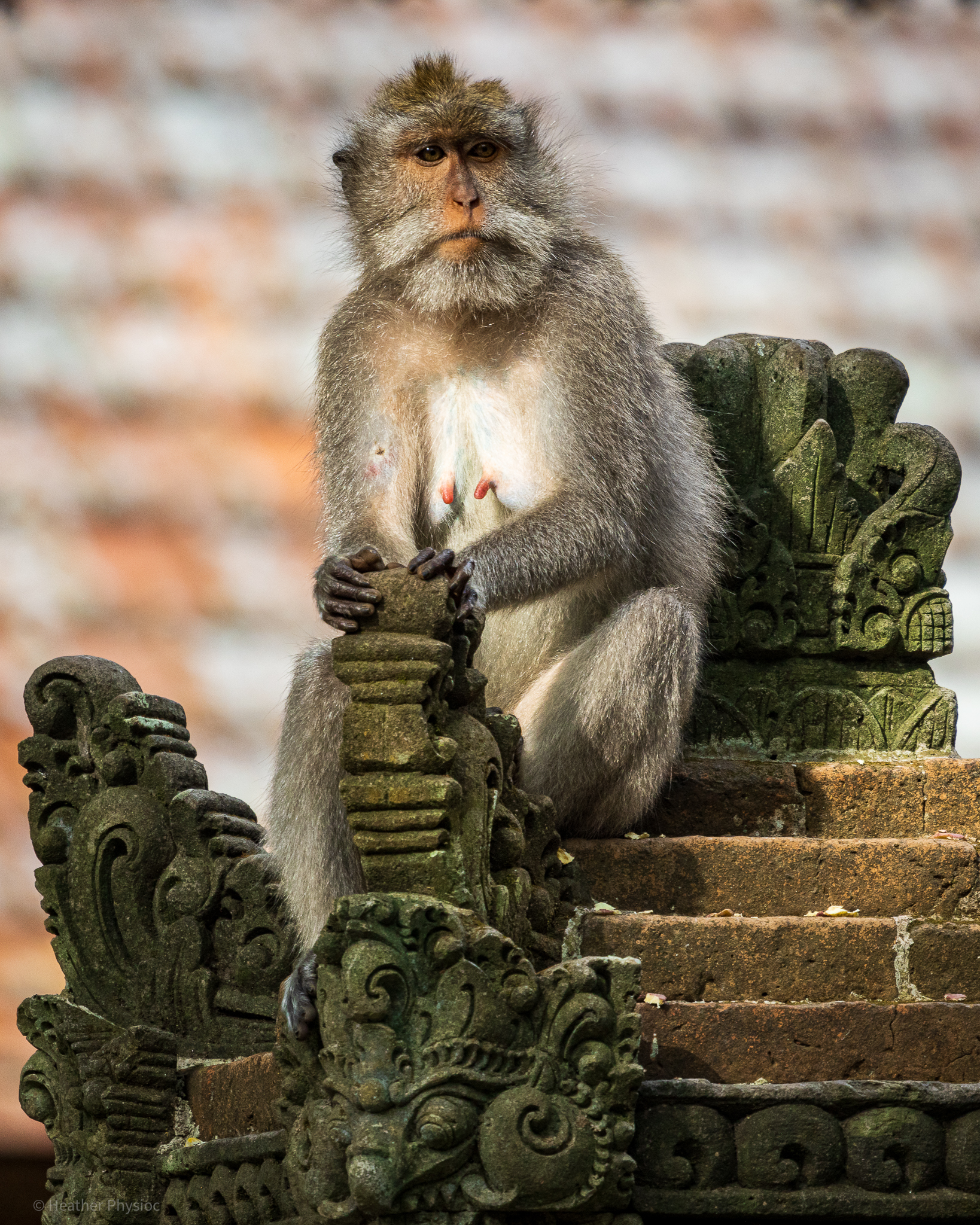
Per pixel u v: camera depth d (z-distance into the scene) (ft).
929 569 36.29
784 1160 25.16
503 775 26.81
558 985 24.11
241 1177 27.37
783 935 28.04
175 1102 30.19
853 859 30.42
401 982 23.85
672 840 30.58
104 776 31.81
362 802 24.73
